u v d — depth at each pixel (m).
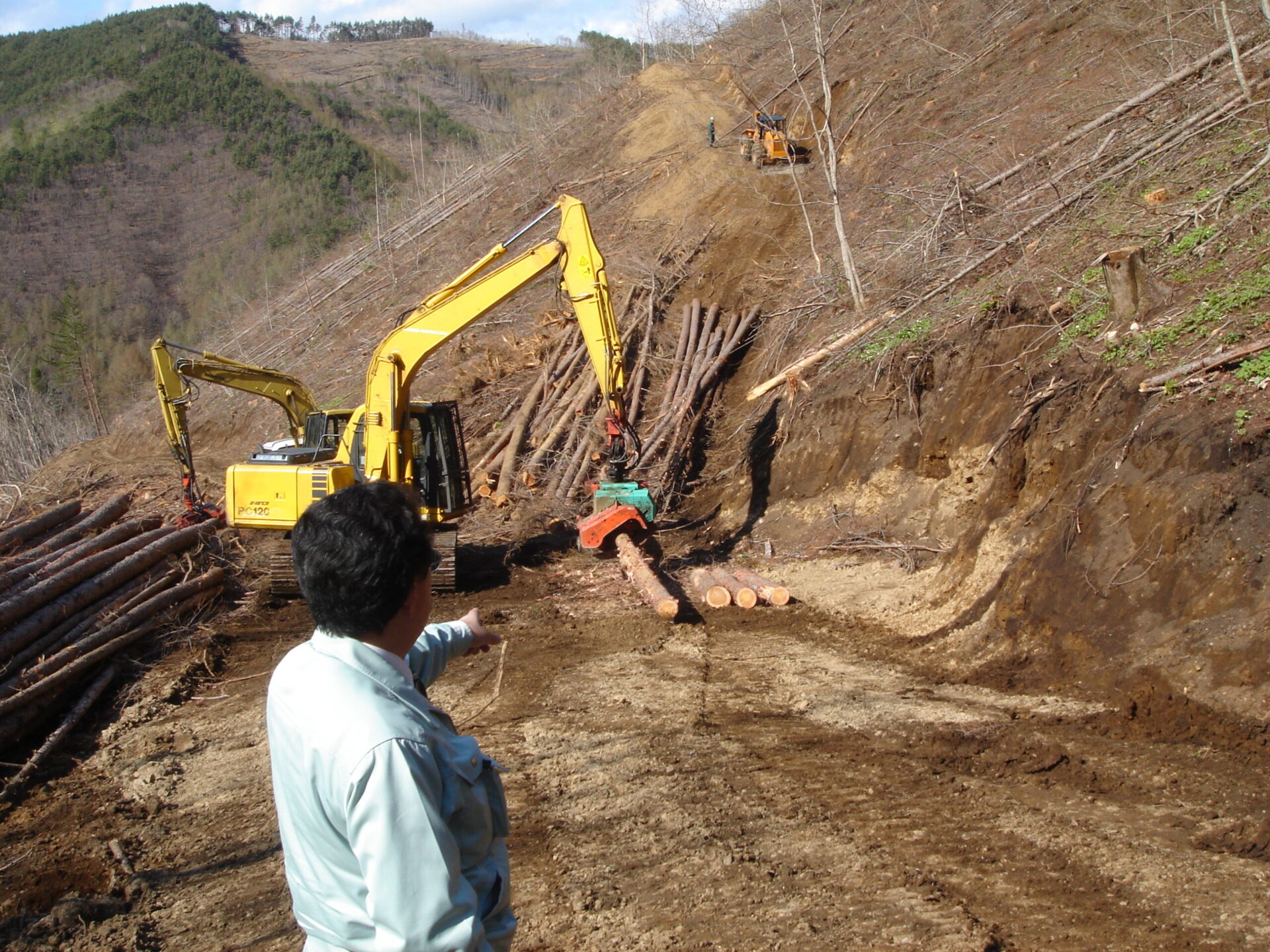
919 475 11.37
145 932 4.86
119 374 48.38
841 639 8.66
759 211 22.00
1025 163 14.45
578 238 11.38
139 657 9.39
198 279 62.12
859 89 24.31
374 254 33.78
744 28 33.50
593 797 5.74
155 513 15.59
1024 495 8.79
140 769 7.05
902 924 4.16
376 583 2.07
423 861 1.88
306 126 84.31
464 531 14.15
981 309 11.35
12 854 5.84
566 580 11.84
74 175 75.50
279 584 11.43
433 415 12.10
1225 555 6.30
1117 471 7.44
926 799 5.34
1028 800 5.22
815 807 5.36
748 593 9.85
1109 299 9.38
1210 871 4.34
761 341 17.77
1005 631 7.58
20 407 33.31
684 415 16.19
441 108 103.00
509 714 7.34
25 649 8.35
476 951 1.89
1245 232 9.36
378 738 1.92
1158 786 5.19
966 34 22.69
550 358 18.23
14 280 64.12
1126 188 11.97
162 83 87.75
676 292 20.42
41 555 10.59
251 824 5.96
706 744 6.39
